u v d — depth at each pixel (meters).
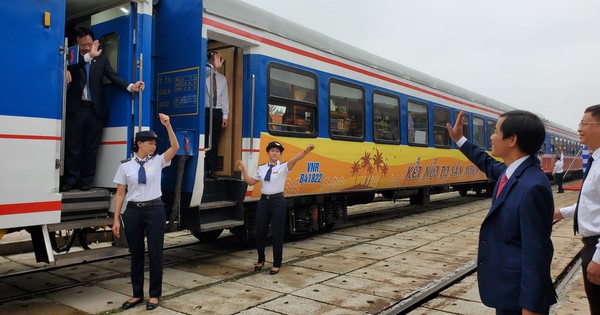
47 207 4.06
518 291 2.13
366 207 13.34
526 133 2.24
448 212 11.88
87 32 4.90
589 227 2.71
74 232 4.96
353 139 8.30
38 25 4.05
